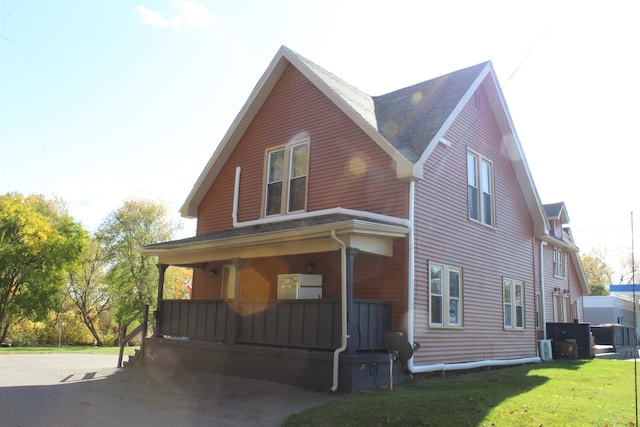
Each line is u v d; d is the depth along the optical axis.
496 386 9.63
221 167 15.85
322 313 9.91
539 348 17.31
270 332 10.76
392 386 9.62
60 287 28.52
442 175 12.62
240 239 11.20
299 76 14.24
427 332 11.27
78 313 38.41
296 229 10.16
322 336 9.80
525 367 14.27
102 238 34.84
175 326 12.95
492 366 13.70
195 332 12.36
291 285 11.48
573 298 24.70
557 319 22.39
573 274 25.27
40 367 13.13
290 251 10.81
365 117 12.66
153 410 7.82
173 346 12.66
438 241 12.08
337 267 12.23
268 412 7.71
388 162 11.70
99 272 38.19
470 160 14.31
